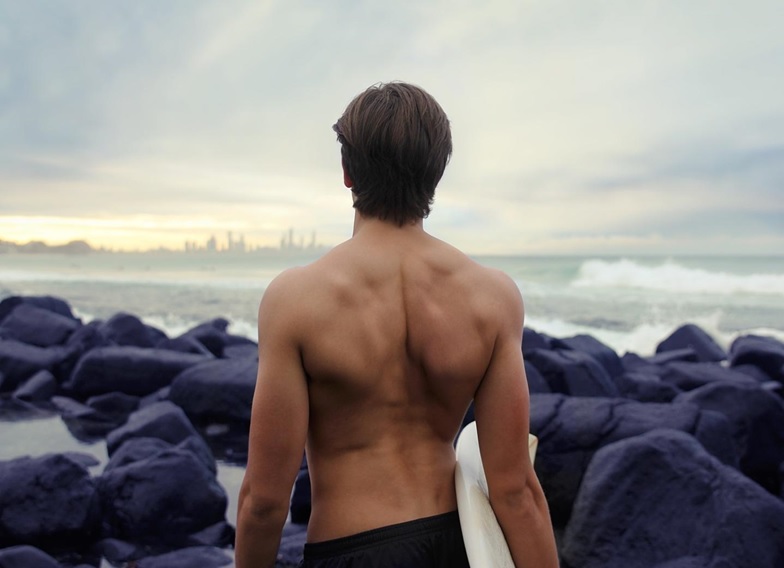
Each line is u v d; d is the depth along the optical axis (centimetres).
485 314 143
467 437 164
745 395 520
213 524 407
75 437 606
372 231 146
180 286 2631
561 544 379
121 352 763
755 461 508
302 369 136
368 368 138
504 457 143
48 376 759
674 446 363
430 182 146
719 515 329
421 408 145
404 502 140
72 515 378
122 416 686
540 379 664
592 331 1675
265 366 135
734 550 316
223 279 2934
